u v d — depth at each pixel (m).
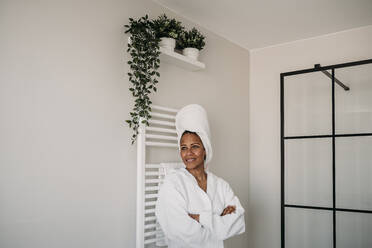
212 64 2.87
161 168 2.21
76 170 1.79
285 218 2.93
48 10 1.71
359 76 2.64
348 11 2.51
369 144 2.49
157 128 2.18
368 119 2.54
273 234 3.06
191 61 2.40
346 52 2.83
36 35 1.65
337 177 2.63
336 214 2.59
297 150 2.91
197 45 2.45
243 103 3.24
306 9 2.49
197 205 1.88
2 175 1.50
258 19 2.67
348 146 2.60
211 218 1.81
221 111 2.94
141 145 2.05
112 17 2.03
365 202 2.46
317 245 2.71
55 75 1.72
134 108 2.01
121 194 2.01
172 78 2.44
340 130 2.68
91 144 1.87
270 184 3.13
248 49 3.36
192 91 2.63
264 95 3.26
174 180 1.90
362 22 2.69
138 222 1.99
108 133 1.96
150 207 2.14
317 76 2.88
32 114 1.62
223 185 2.11
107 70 1.98
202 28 2.79
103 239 1.90
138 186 2.02
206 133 2.04
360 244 2.45
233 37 3.05
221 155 2.91
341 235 2.55
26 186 1.58
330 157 2.71
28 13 1.63
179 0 2.36
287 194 2.93
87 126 1.85
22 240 1.56
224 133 2.96
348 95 2.67
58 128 1.72
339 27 2.80
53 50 1.72
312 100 2.88
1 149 1.50
